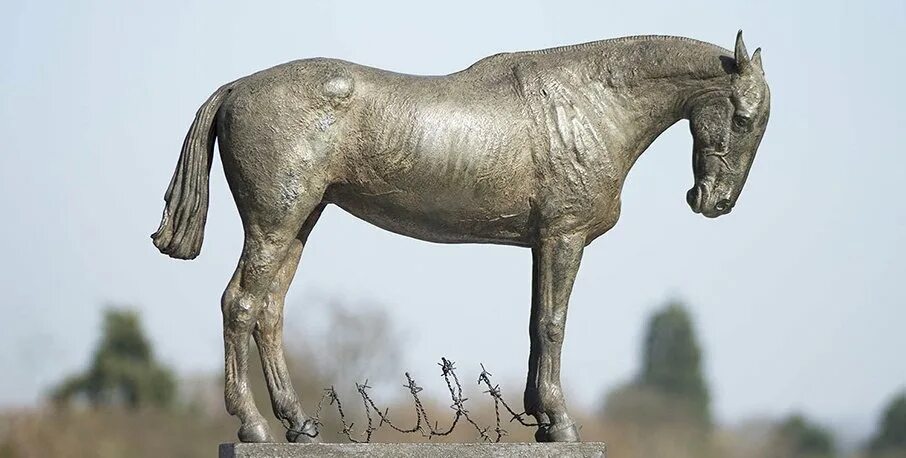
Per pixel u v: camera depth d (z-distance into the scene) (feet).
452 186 43.60
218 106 43.98
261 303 43.34
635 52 44.96
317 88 42.93
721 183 44.78
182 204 43.57
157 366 187.32
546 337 44.21
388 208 44.29
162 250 43.75
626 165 45.14
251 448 40.96
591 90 44.65
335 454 41.34
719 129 44.47
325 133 42.96
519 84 44.45
